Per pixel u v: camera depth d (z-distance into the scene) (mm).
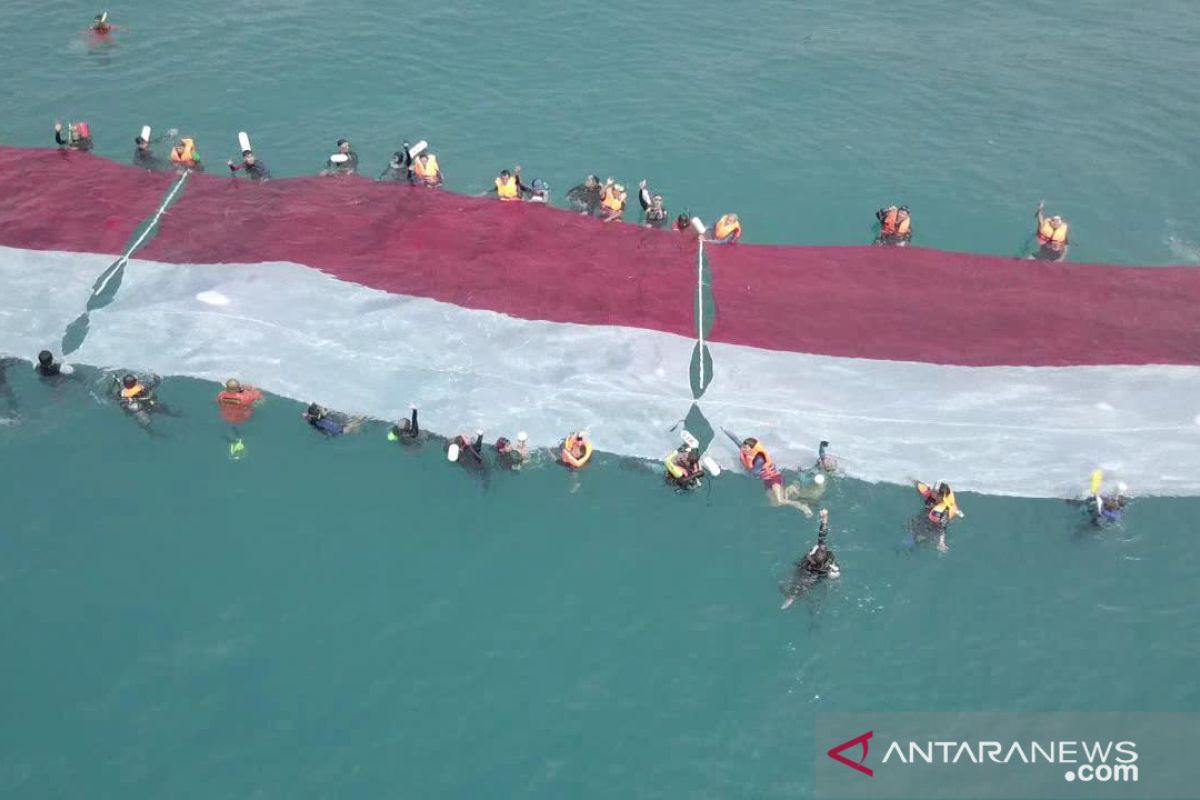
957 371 33062
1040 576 28500
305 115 43188
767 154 41844
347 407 32312
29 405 32062
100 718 25391
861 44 47562
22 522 29234
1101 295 35281
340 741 25094
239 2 49562
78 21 47906
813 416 32188
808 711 25797
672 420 32250
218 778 24391
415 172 39156
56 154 39719
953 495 29984
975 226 39031
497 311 34406
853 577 28406
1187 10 49469
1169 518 29734
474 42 47375
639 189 40062
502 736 25266
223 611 27500
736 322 34406
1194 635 27172
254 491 30172
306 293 34750
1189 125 43094
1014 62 46375
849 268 36312
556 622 27469
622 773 24656
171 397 32469
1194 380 32562
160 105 43344
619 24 48656
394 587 28125
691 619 27547
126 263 35469
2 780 24219
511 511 29938
